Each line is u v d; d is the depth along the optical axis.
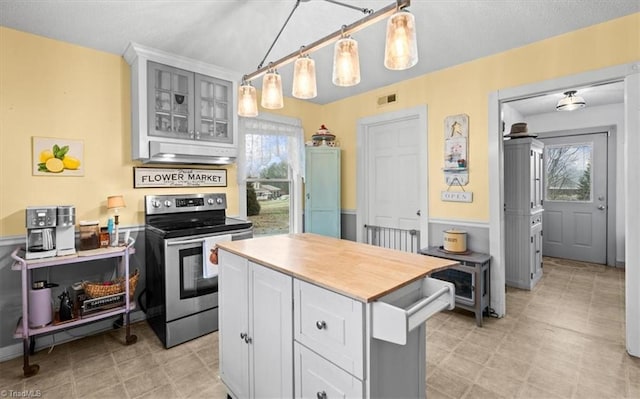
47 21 2.21
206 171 3.30
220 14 2.13
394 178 3.82
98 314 2.33
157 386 1.95
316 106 4.43
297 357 1.32
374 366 1.10
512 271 3.77
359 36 2.47
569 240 4.96
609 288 3.65
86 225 2.38
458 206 3.15
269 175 3.94
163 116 2.77
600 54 2.31
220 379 1.96
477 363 2.16
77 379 2.02
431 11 2.14
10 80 2.30
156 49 2.64
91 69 2.64
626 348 2.29
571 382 1.94
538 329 2.65
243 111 1.91
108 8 2.05
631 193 2.21
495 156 2.88
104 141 2.71
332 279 1.22
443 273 3.04
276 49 2.67
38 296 2.13
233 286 1.76
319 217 4.15
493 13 2.17
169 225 2.79
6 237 2.29
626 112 2.22
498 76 2.84
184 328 2.50
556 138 5.04
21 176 2.36
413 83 3.46
